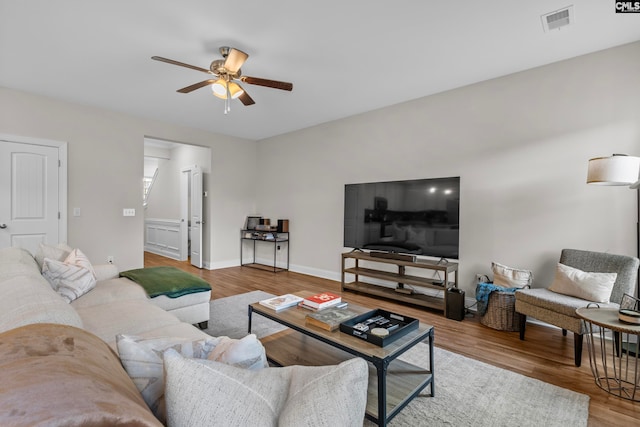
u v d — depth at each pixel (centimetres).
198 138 550
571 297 250
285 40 263
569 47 276
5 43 267
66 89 370
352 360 67
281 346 219
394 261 374
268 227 571
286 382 72
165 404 69
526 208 321
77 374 57
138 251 473
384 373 147
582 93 291
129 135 464
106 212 444
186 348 89
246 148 624
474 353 247
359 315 199
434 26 243
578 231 293
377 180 442
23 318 94
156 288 255
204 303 283
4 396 47
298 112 454
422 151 396
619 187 274
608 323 181
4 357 59
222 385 65
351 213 443
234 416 62
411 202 381
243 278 499
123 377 71
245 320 312
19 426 42
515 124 327
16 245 378
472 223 355
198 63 304
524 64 307
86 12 225
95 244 435
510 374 215
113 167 449
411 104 405
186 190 660
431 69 317
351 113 460
